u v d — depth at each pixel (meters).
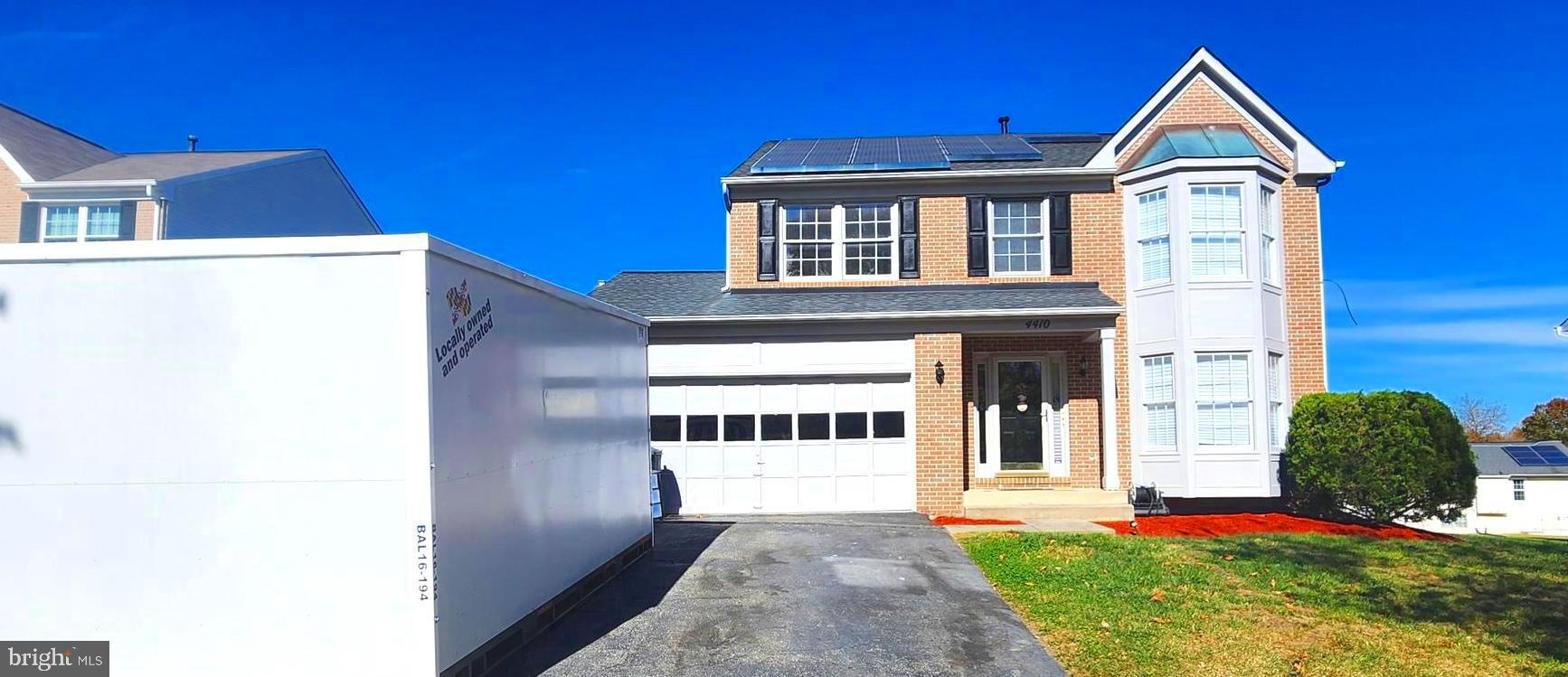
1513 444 38.56
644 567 8.97
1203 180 14.19
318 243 4.82
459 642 5.07
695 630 6.67
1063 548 10.11
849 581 8.34
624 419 8.80
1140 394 14.60
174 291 4.88
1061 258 15.19
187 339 4.88
